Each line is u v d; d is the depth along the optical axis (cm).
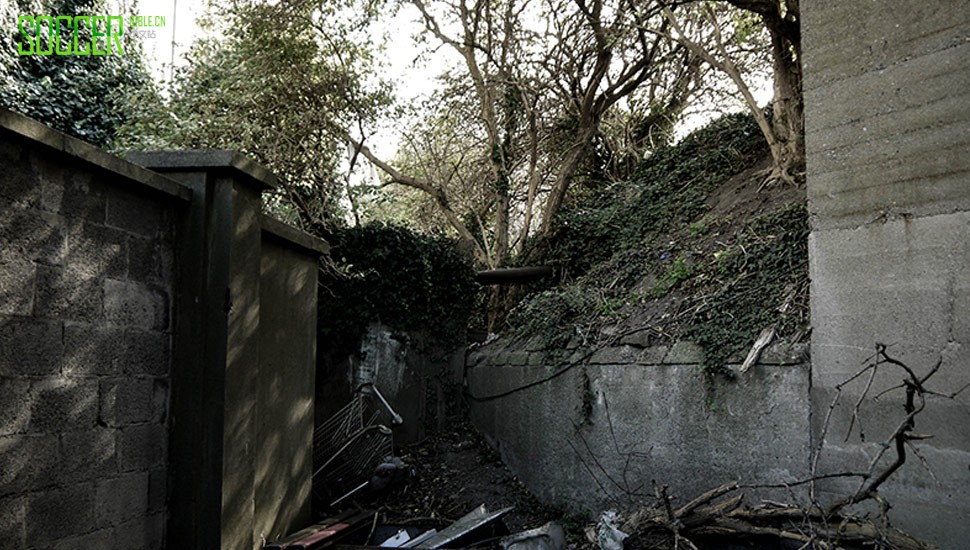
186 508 329
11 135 245
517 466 678
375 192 859
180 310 344
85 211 285
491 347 814
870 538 349
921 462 366
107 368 295
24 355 251
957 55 373
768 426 443
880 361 356
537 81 1093
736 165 899
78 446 276
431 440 794
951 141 372
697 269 623
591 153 1245
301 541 417
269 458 425
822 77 439
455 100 1134
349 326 759
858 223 411
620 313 632
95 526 283
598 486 568
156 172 344
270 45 830
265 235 431
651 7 902
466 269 897
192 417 335
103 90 865
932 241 375
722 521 408
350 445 587
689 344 511
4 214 244
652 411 526
